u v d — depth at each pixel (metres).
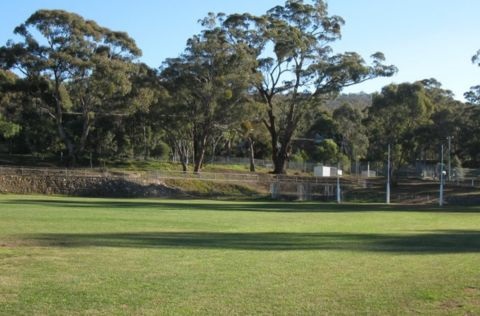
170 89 68.38
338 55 73.56
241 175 72.50
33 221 26.56
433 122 77.50
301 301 9.58
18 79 67.69
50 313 8.57
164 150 91.56
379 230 25.97
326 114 114.06
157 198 62.66
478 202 60.91
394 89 72.31
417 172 89.88
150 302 9.36
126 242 18.61
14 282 10.93
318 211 43.03
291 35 71.00
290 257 15.22
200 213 36.50
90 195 63.34
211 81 66.50
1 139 87.25
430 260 14.92
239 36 72.12
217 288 10.59
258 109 68.50
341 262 14.33
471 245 19.39
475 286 11.00
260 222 29.83
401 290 10.57
